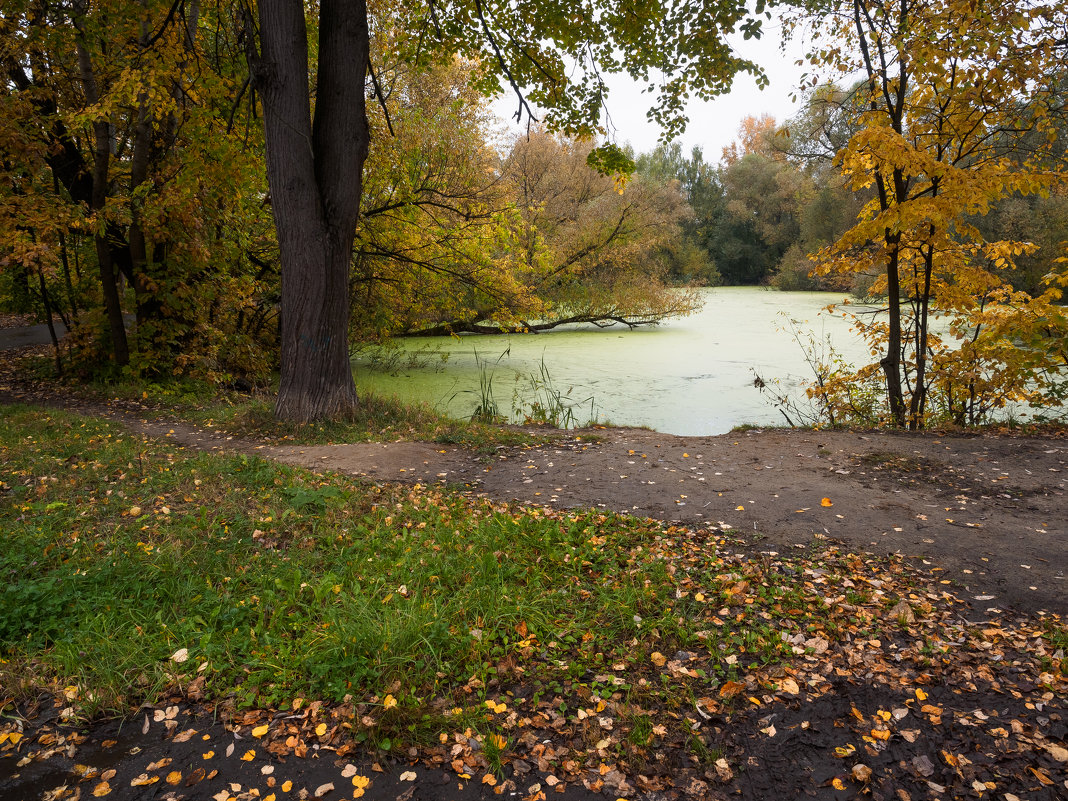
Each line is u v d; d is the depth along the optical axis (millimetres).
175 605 3873
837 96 10383
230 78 11438
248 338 13633
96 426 8375
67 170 12812
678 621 3918
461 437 8383
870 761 2906
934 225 8547
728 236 53531
